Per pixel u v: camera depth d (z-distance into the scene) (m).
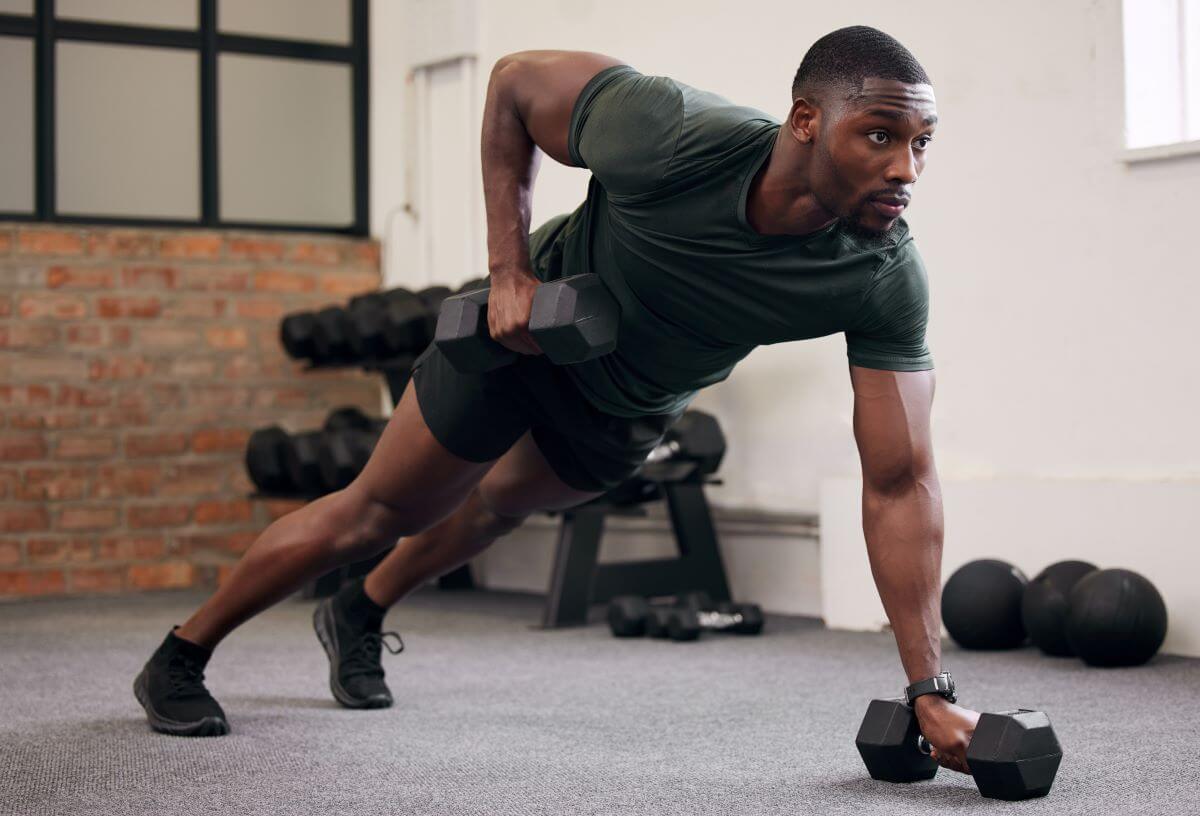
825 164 1.41
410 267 5.13
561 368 1.83
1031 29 3.31
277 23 5.16
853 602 3.52
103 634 3.61
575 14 4.50
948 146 3.47
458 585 4.81
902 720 1.72
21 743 2.11
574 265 1.78
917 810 1.61
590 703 2.46
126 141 4.93
